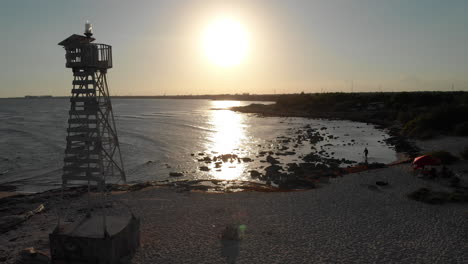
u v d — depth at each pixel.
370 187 25.38
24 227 19.02
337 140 56.50
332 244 15.91
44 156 44.59
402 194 23.39
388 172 29.64
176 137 63.12
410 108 84.88
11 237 17.64
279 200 23.08
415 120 58.84
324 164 37.06
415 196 22.34
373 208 20.81
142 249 15.64
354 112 104.62
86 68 14.02
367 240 16.23
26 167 38.81
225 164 39.72
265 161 40.88
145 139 60.22
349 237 16.64
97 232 13.88
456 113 52.53
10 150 48.75
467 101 75.94
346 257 14.59
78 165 14.28
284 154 44.78
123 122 95.50
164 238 16.92
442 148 40.00
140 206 22.28
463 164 30.22
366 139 57.28
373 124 81.88
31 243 16.69
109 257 13.27
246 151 48.47
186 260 14.55
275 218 19.52
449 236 16.39
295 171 33.19
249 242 16.30
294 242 16.22
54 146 51.72
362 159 41.03
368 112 99.62
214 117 116.62
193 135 66.12
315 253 15.02
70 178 14.30
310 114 111.12
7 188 30.91
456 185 24.53
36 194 27.16
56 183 32.50
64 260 13.52
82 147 14.39
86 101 14.10
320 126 79.31
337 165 36.69
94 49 13.82
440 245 15.48
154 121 99.44
